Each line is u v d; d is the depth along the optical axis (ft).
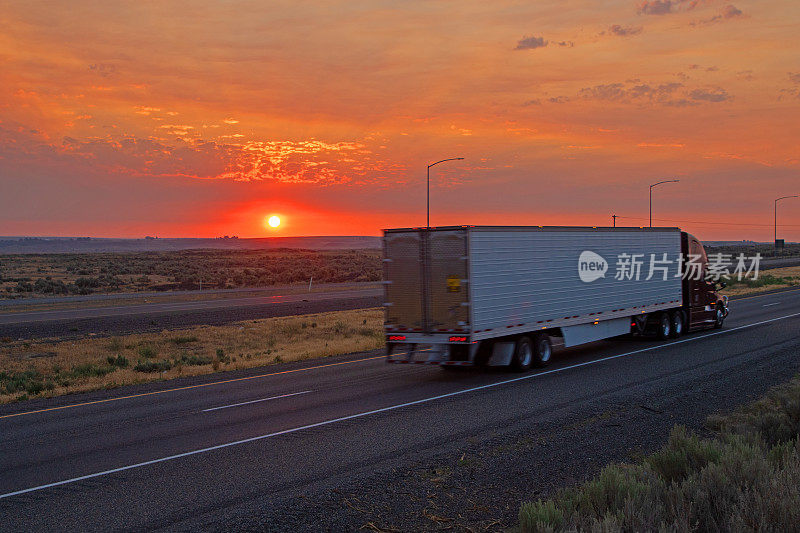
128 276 255.29
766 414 32.99
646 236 74.38
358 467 29.71
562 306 61.72
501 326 55.11
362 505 24.88
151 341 89.15
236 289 195.00
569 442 33.40
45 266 318.65
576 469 28.81
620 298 69.72
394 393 48.39
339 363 66.28
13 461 32.09
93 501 25.71
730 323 96.02
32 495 26.63
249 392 50.49
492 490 26.40
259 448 33.24
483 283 53.57
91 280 214.69
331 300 153.79
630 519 18.61
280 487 27.04
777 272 253.03
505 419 38.93
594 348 73.10
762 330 85.40
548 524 19.02
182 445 34.22
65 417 43.04
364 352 75.00
